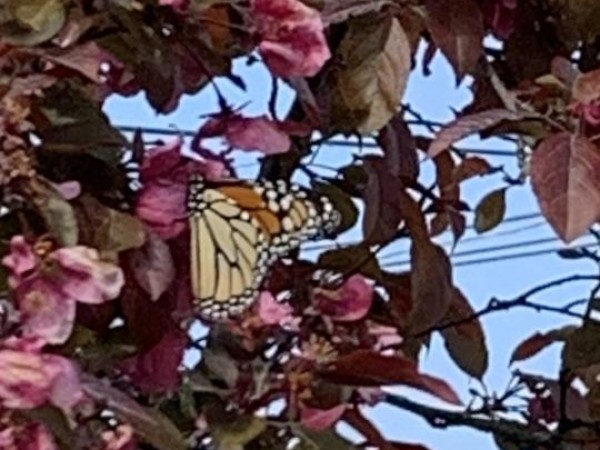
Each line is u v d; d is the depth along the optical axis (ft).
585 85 0.91
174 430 0.82
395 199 1.01
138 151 0.87
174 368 0.88
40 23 0.82
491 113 0.91
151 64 0.88
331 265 1.01
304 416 0.92
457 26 0.96
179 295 0.88
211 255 0.89
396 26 0.96
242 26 0.89
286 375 0.91
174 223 0.86
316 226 0.93
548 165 0.86
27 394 0.75
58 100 0.84
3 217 0.81
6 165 0.78
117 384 0.88
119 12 0.85
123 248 0.82
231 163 0.92
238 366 0.92
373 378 0.91
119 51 0.87
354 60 0.96
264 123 0.92
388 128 1.02
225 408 0.91
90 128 0.84
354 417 0.96
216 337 0.92
